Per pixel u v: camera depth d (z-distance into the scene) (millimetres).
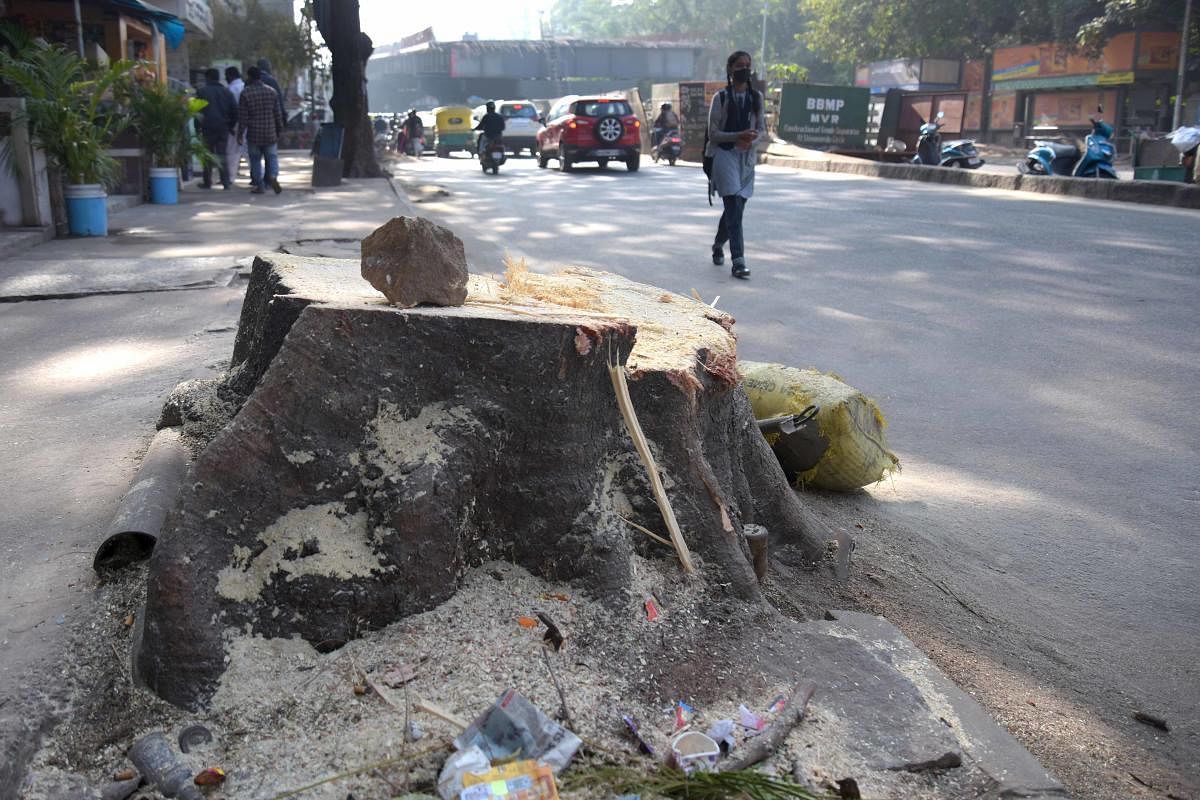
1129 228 12734
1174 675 3398
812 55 78625
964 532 4434
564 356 2717
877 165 22719
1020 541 4383
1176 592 3998
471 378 2711
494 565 2805
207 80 18375
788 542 3674
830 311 8266
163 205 14891
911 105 31281
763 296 8789
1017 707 2955
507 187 19672
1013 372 6734
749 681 2609
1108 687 3250
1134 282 9375
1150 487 4980
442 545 2639
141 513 3041
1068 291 9008
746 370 4641
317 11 20969
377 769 2199
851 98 30875
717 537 2957
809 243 11547
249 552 2547
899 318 8055
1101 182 16875
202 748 2291
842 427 4375
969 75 53906
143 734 2338
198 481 2514
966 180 19922
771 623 2869
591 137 24703
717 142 9266
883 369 6781
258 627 2516
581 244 11328
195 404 3801
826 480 4539
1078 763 2697
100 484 3748
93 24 18078
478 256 10328
